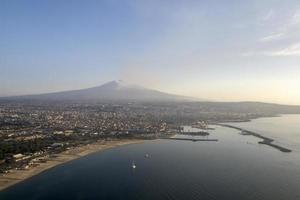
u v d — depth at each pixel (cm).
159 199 18875
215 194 19388
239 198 18688
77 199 19025
